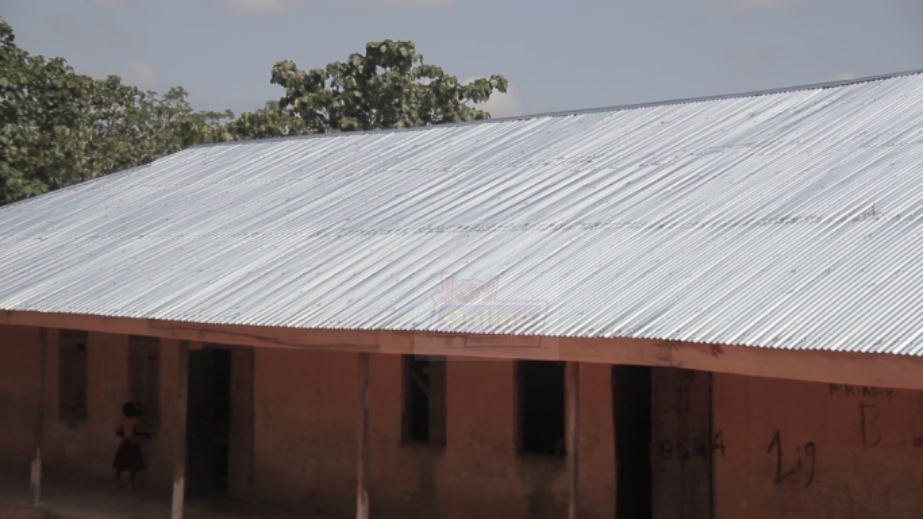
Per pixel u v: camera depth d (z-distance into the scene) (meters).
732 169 11.47
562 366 11.62
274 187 15.67
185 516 13.37
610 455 11.23
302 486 13.55
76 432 15.90
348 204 13.84
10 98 24.11
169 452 14.77
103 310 11.58
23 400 16.59
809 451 10.14
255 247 12.80
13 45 24.70
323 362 13.41
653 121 14.36
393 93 28.44
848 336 7.03
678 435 10.98
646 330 7.98
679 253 9.45
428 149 15.84
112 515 13.40
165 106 32.78
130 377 15.27
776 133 12.43
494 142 15.35
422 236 11.77
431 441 12.48
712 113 13.96
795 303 7.75
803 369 7.09
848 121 12.04
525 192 12.55
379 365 12.93
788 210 9.77
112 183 18.34
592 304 8.78
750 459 10.50
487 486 12.02
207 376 14.63
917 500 9.52
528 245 10.65
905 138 10.94
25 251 14.99
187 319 10.73
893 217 8.91
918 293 7.38
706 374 10.84
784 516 10.27
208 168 17.89
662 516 11.02
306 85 28.88
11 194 24.08
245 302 10.88
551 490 11.56
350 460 13.12
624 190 11.70
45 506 13.90
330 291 10.66
